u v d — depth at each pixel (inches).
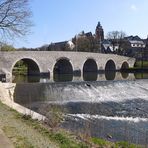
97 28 6200.8
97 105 1341.0
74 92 1605.6
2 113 682.8
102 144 499.5
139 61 4234.7
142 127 898.1
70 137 488.1
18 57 2576.3
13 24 1042.7
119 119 1031.0
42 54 2775.6
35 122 597.0
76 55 3097.9
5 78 2400.3
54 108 1124.5
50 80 2282.2
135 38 5689.0
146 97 1631.4
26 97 1549.0
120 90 1743.4
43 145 410.6
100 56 3380.9
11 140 425.1
